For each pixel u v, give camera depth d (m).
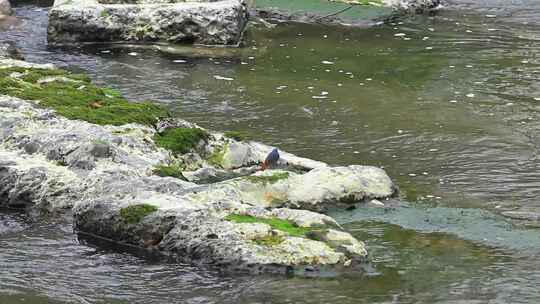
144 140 13.46
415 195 12.97
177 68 19.84
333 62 20.66
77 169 12.46
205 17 21.83
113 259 10.65
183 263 10.43
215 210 10.92
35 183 12.22
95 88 15.66
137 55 20.83
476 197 12.95
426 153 14.98
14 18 23.72
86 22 21.44
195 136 13.90
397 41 22.64
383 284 9.91
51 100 14.48
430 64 20.48
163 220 10.75
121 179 11.91
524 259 10.66
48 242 11.13
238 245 10.27
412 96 18.16
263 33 23.31
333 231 10.70
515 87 18.77
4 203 12.21
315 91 18.41
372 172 13.12
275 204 12.07
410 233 11.43
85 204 11.29
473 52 21.48
